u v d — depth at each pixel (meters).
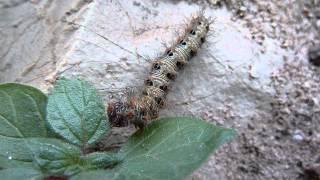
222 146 0.10
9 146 0.08
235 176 0.10
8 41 0.11
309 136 0.11
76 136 0.08
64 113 0.08
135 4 0.11
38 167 0.08
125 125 0.09
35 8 0.11
